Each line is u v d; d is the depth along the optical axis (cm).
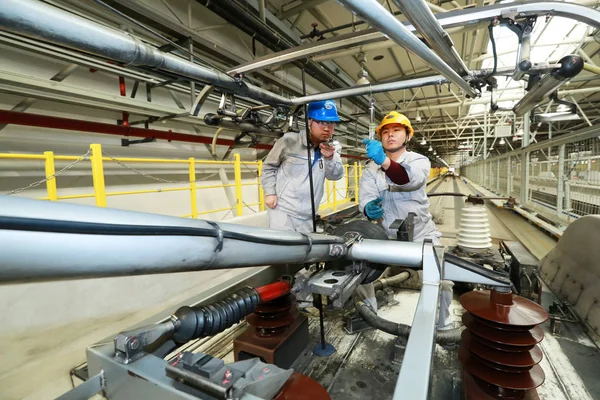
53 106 287
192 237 56
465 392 111
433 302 76
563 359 143
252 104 359
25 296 182
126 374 59
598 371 134
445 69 121
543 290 216
